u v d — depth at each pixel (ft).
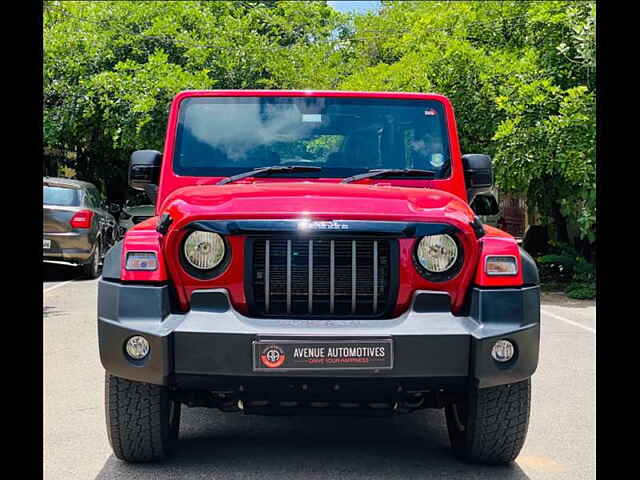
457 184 16.88
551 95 44.14
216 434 16.40
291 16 82.48
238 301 12.95
